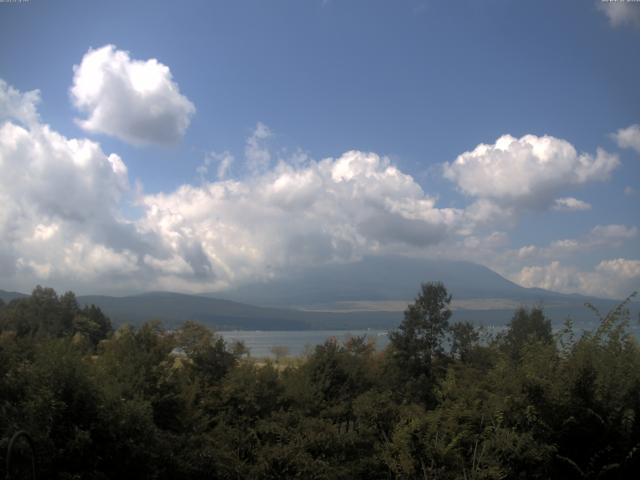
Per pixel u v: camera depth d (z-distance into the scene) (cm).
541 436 941
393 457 1059
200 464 1043
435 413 1058
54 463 806
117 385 1016
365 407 1202
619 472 912
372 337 2198
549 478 930
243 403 1332
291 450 1118
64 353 949
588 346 985
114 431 888
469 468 975
